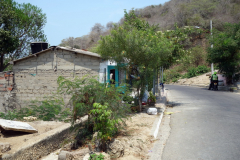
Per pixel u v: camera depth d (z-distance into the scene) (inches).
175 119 337.4
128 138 216.5
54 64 463.5
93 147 186.4
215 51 854.5
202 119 320.5
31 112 324.2
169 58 484.7
